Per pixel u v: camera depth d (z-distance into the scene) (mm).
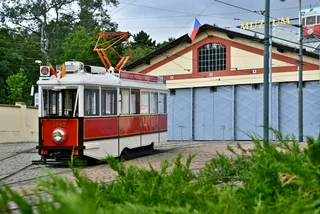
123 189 2338
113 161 2672
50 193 1656
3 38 58781
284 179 2197
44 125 14430
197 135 37438
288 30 41094
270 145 2912
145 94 18016
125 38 22625
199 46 37094
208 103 37000
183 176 2650
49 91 14516
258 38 34156
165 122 20016
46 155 14414
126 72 16734
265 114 19891
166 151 19844
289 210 1842
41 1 62531
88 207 1509
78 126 14078
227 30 35344
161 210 1726
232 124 35750
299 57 29828
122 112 16141
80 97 14188
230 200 1859
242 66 35219
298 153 2764
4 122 29906
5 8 62250
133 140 16828
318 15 42688
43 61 58844
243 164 3084
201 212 1802
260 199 1974
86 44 52312
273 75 33719
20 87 48094
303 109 32844
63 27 62125
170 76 38438
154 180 2287
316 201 1846
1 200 1596
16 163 15555
